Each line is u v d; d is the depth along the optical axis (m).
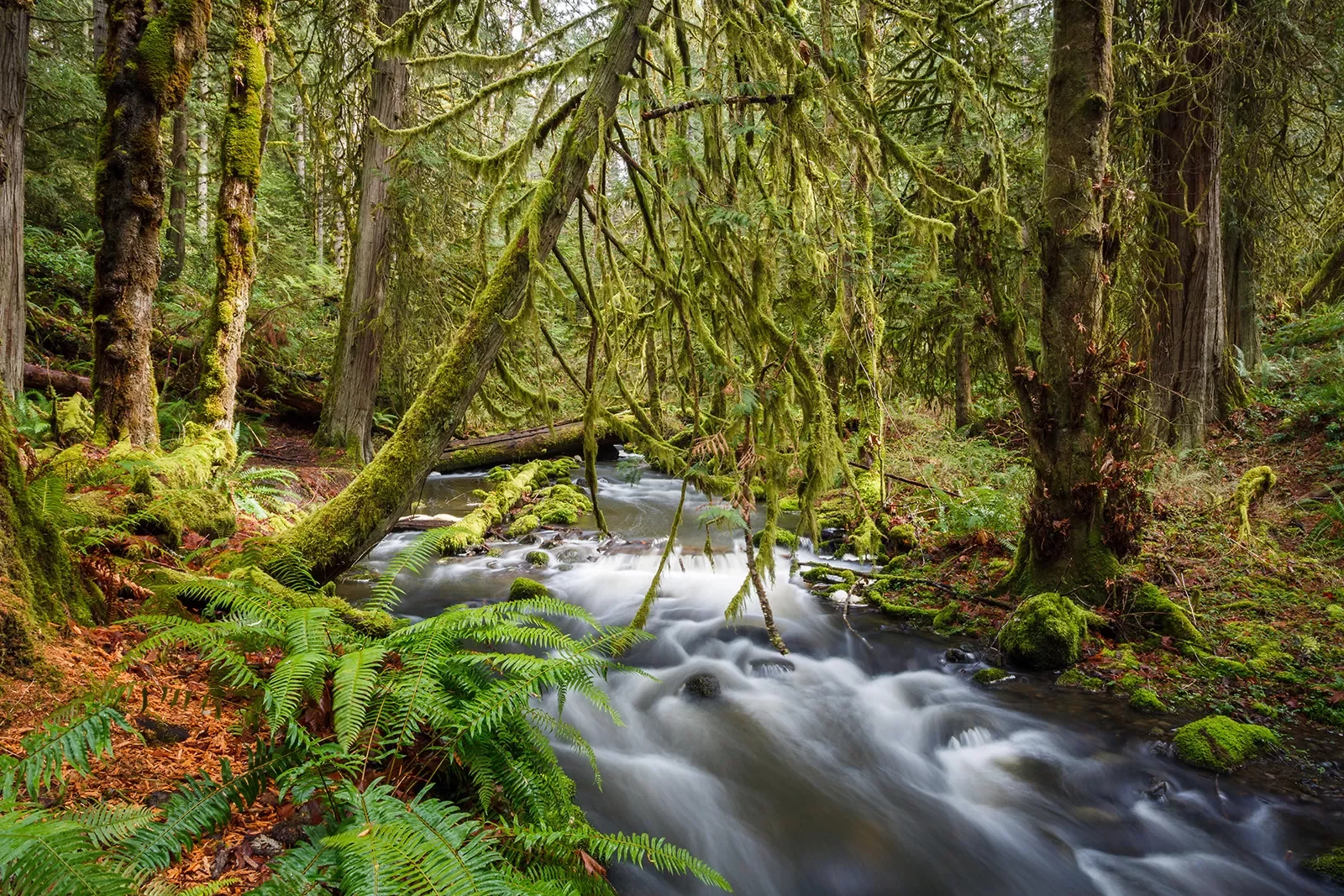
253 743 2.62
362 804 1.86
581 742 2.74
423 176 9.64
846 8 7.36
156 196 5.46
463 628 2.64
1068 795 3.64
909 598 5.99
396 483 4.08
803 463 4.20
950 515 6.86
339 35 9.51
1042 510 5.20
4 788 1.63
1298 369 9.47
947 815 3.56
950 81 5.99
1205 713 4.16
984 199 4.69
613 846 2.17
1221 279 8.43
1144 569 5.52
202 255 12.76
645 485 11.77
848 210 5.00
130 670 2.84
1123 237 6.18
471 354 4.09
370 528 4.06
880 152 4.64
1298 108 8.61
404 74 9.61
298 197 13.32
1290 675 4.34
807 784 3.77
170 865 1.88
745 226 3.76
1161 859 3.23
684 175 3.93
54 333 9.35
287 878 1.66
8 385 5.67
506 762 2.43
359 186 10.30
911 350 7.89
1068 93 4.86
